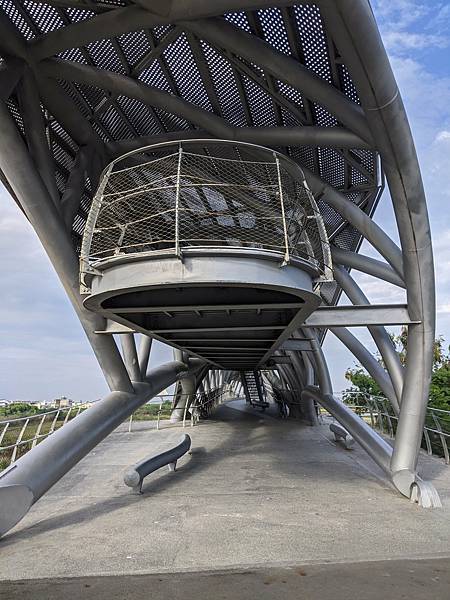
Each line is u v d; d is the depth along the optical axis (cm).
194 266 670
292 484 1122
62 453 920
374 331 1178
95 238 814
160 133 1227
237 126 1020
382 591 513
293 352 2472
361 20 564
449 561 614
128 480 1012
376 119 706
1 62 918
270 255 681
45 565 616
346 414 1609
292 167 878
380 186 1198
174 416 2702
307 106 945
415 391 1025
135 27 739
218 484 1126
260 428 2377
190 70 987
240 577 562
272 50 749
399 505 923
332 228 1523
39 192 849
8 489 761
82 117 1062
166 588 530
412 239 898
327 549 665
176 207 677
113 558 639
